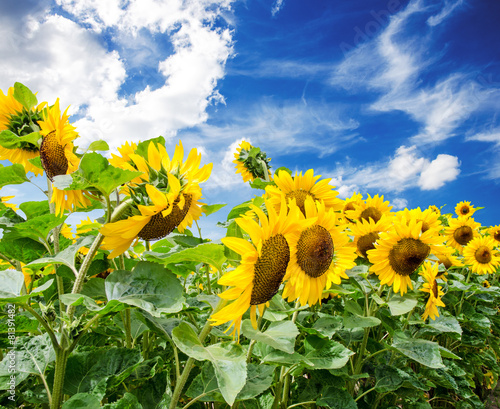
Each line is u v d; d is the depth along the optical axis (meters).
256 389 0.84
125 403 0.70
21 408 0.88
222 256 0.76
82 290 0.82
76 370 0.78
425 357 1.13
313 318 1.41
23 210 1.10
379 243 1.29
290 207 0.79
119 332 1.10
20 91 0.89
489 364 2.11
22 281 0.73
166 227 0.73
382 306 1.41
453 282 2.00
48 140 0.80
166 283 0.76
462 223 2.56
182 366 1.09
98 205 1.01
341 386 1.10
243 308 0.69
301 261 0.88
